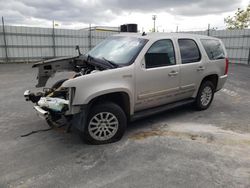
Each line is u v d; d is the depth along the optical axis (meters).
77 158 3.36
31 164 3.19
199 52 5.14
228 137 4.10
